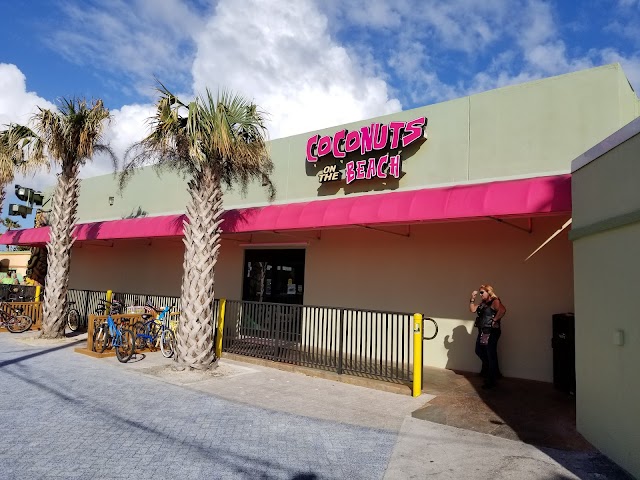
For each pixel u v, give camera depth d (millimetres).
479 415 6301
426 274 10180
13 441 4875
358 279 11234
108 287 17875
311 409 6473
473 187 8070
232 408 6387
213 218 8930
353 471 4430
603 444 4918
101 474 4133
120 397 6727
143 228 13547
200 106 8422
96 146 12133
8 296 16312
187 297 8734
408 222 8789
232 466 4438
